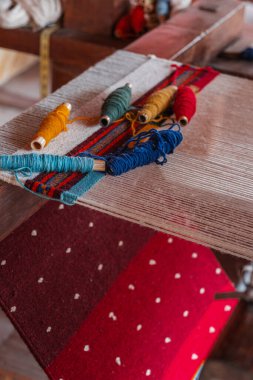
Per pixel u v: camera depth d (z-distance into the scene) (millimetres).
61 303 1371
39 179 1171
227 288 1677
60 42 2543
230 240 1088
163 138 1289
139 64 1729
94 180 1192
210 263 1679
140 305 1497
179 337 1505
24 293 1323
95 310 1420
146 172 1240
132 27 2564
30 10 2562
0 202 1168
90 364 1345
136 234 1600
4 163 1162
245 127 1458
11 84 3619
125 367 1383
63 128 1334
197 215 1138
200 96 1577
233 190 1220
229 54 2287
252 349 718
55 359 1311
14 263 1336
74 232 1475
